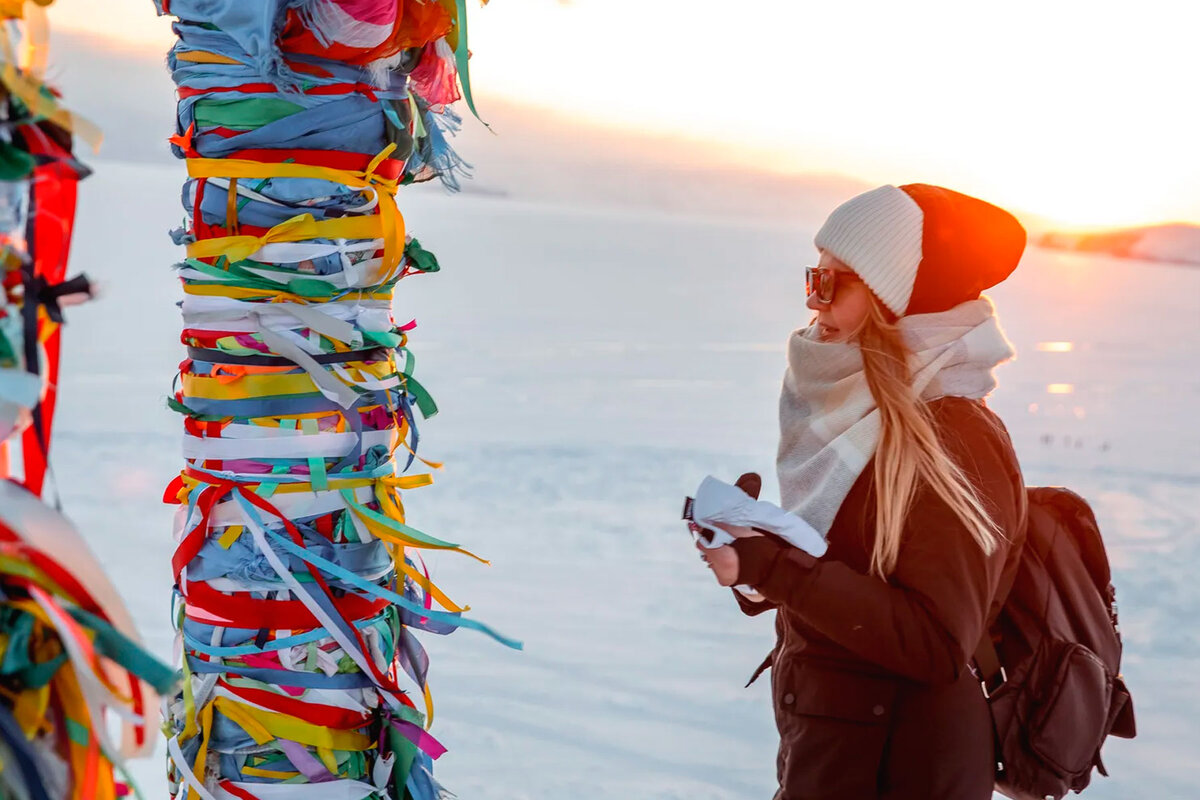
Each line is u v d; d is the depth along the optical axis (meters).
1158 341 31.55
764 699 5.21
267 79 1.72
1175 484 11.27
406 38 1.82
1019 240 2.18
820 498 2.16
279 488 1.81
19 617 1.29
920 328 2.13
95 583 1.37
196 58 1.77
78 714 1.33
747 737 4.75
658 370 19.98
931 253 2.11
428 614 1.86
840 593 1.94
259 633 1.83
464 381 17.55
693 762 4.45
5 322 1.35
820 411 2.22
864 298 2.17
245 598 1.83
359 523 1.86
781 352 24.05
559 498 9.20
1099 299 51.72
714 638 6.04
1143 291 61.84
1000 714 2.12
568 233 80.44
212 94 1.76
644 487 9.80
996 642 2.20
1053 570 2.17
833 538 2.16
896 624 1.93
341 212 1.79
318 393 1.81
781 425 2.31
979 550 1.97
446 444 11.58
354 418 1.82
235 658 1.84
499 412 14.30
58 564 1.33
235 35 1.71
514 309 32.31
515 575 7.01
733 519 2.03
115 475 9.12
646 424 13.78
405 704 1.92
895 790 2.05
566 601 6.53
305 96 1.75
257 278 1.77
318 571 1.82
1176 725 4.83
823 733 2.08
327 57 1.76
